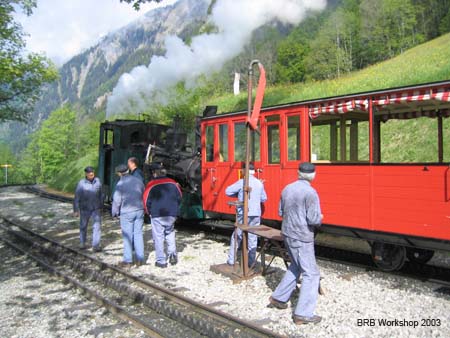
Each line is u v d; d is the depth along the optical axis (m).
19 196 24.31
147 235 10.48
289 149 7.72
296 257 4.77
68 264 7.85
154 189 7.30
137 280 6.42
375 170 6.33
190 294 5.82
